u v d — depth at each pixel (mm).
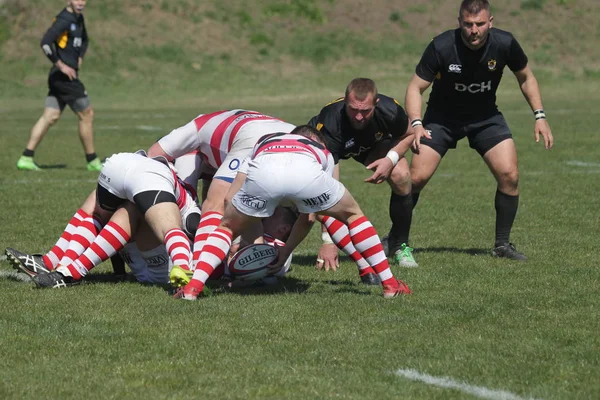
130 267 23547
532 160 50844
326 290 22156
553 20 140000
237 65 126250
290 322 18625
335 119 23062
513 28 138500
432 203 37031
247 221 20656
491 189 40906
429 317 19062
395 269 24609
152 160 22766
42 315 19141
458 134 26812
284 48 131375
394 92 114938
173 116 88438
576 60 131750
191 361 15961
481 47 25234
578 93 114812
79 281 22469
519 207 35500
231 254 23312
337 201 20344
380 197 39281
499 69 25688
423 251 27609
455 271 24266
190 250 21656
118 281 23406
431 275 23688
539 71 128000
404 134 23500
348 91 21375
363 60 130375
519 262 25531
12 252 22312
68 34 47188
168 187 22359
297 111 90062
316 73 126188
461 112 26547
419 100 25234
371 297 21094
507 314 19344
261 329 18094
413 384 14773
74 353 16422
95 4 131000
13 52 120938
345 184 43594
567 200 37062
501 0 143875
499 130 26500
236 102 107375
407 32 137375
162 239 21719
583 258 25891
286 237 24875
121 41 125500
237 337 17516
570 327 18203
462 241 29359
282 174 19703
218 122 23719
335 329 18109
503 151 26234
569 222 32188
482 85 25859
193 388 14586
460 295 21250
